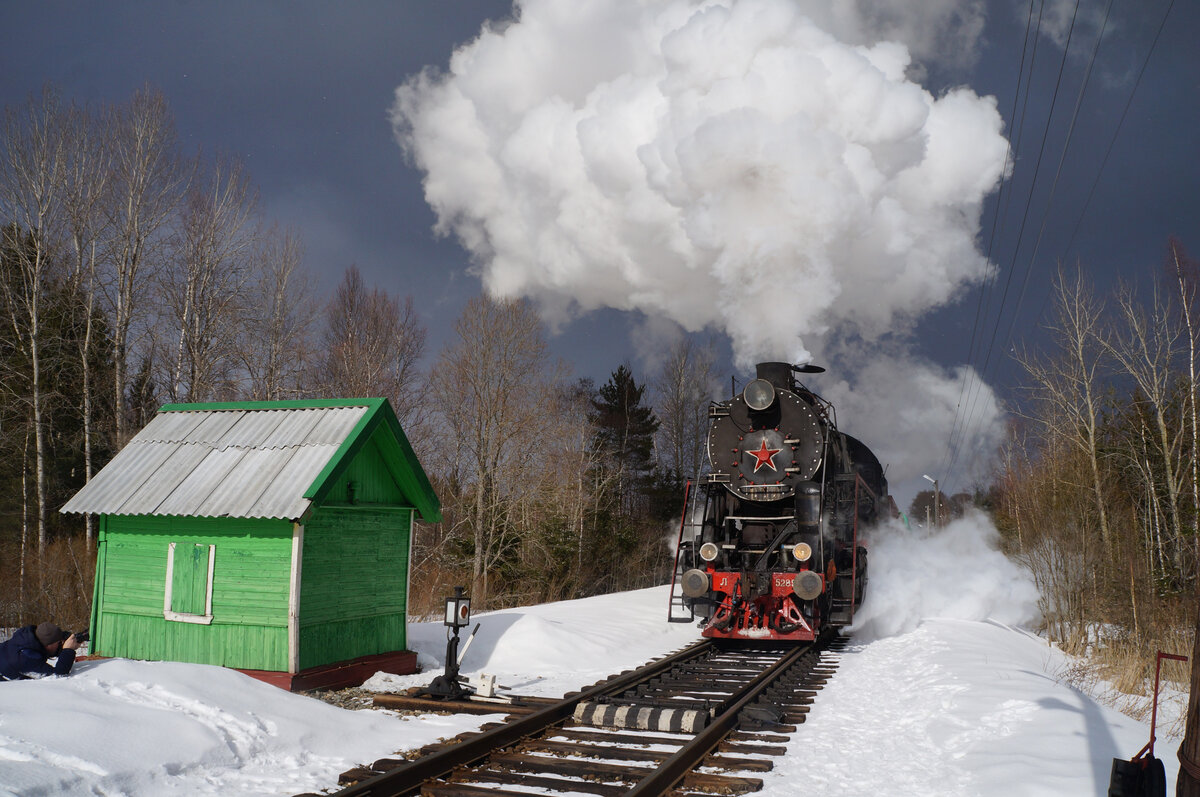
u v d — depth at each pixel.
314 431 10.38
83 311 27.69
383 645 10.99
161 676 7.42
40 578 17.80
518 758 6.84
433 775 6.22
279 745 6.85
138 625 10.07
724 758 6.82
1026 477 27.34
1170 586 19.28
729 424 15.16
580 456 36.06
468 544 31.59
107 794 5.38
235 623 9.55
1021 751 6.77
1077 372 28.75
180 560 9.91
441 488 35.31
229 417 11.20
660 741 7.52
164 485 10.15
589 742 7.65
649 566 43.09
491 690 9.20
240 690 7.65
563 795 5.95
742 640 15.25
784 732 8.05
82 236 27.31
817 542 13.65
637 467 46.97
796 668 11.88
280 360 32.91
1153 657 14.28
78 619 17.16
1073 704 8.38
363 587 10.63
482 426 33.91
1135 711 10.09
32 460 25.89
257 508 9.30
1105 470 23.81
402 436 10.89
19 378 25.73
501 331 34.91
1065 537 18.12
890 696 9.95
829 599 14.12
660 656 13.38
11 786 4.95
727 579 13.77
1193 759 3.68
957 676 10.30
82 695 6.68
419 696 9.27
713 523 14.80
